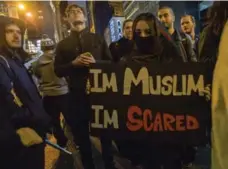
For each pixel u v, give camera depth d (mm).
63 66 2125
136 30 1734
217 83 1246
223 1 1498
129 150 1812
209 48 1647
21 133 1541
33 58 3508
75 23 2176
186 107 1677
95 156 2711
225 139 1231
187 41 2672
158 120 1707
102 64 1766
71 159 2801
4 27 1666
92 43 2176
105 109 1771
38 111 1688
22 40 1904
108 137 1779
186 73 1670
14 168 1555
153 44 1729
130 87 1735
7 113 1500
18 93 1608
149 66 1703
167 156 1740
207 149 2596
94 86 1785
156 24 1722
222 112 1231
